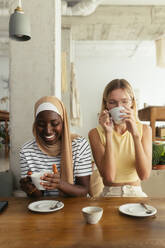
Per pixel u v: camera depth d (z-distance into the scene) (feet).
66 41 15.43
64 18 14.23
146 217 3.14
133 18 14.60
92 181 6.04
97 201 3.80
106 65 25.93
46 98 4.58
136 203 3.63
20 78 6.63
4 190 5.50
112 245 2.45
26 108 6.64
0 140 22.50
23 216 3.22
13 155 6.57
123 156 5.14
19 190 6.15
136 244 2.47
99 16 14.47
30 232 2.74
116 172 5.13
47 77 6.64
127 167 5.13
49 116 4.39
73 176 4.69
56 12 6.77
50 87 6.66
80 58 25.84
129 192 4.90
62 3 12.95
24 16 4.76
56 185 3.81
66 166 4.48
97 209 3.14
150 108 9.34
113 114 4.67
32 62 6.63
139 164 4.83
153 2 14.28
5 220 3.09
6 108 25.08
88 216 2.89
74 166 4.70
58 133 4.53
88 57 25.80
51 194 4.58
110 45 22.40
